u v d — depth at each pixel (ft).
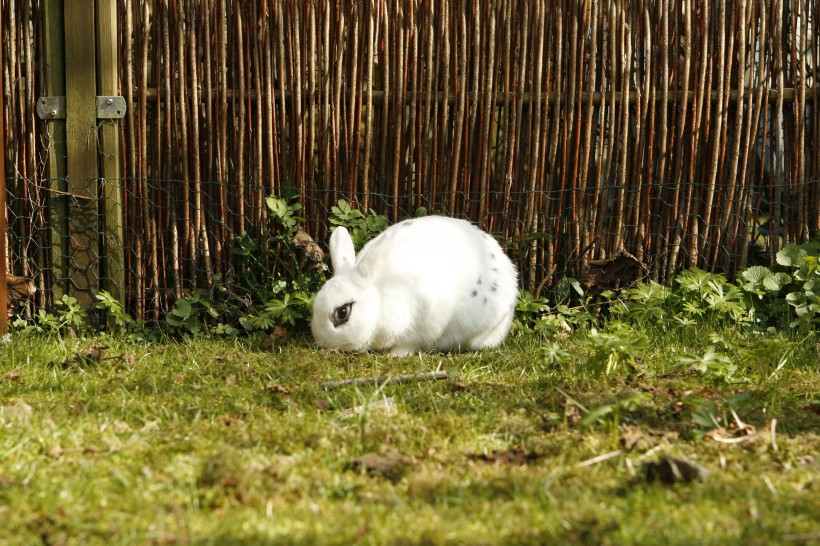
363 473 10.04
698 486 9.50
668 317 18.83
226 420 12.07
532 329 19.12
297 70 19.25
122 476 9.60
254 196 19.51
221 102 19.15
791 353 16.08
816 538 8.11
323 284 19.04
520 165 19.69
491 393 13.65
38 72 19.04
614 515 8.76
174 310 18.80
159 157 19.21
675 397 13.35
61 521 8.48
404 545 8.09
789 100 19.51
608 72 19.35
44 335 18.40
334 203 19.77
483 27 19.25
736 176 19.66
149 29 19.12
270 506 8.86
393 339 16.99
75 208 19.10
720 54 19.21
